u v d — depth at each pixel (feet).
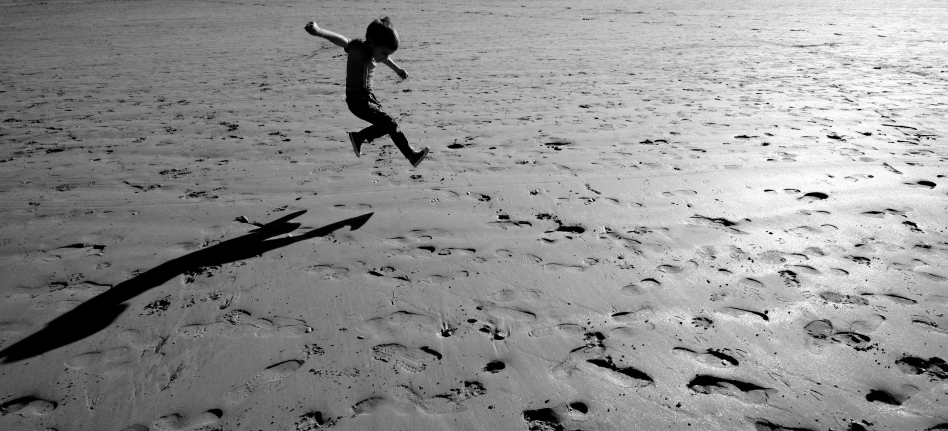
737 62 34.27
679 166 14.39
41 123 20.99
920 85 25.41
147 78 31.12
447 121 20.04
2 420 6.25
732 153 15.42
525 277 9.09
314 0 99.71
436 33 53.62
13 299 8.71
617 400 6.33
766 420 5.99
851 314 7.80
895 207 11.37
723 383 6.55
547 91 25.54
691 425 5.94
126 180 14.30
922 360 6.85
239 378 6.84
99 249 10.40
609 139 17.21
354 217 11.69
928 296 8.18
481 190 13.05
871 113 20.01
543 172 14.21
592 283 8.84
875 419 5.97
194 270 9.55
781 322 7.68
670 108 21.56
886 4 82.23
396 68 12.11
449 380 6.73
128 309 8.38
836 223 10.71
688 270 9.14
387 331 7.73
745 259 9.46
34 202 12.82
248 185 13.80
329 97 24.81
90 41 50.16
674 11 76.28
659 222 11.03
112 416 6.28
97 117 21.79
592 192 12.73
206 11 81.87
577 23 62.49
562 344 7.35
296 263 9.73
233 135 18.65
